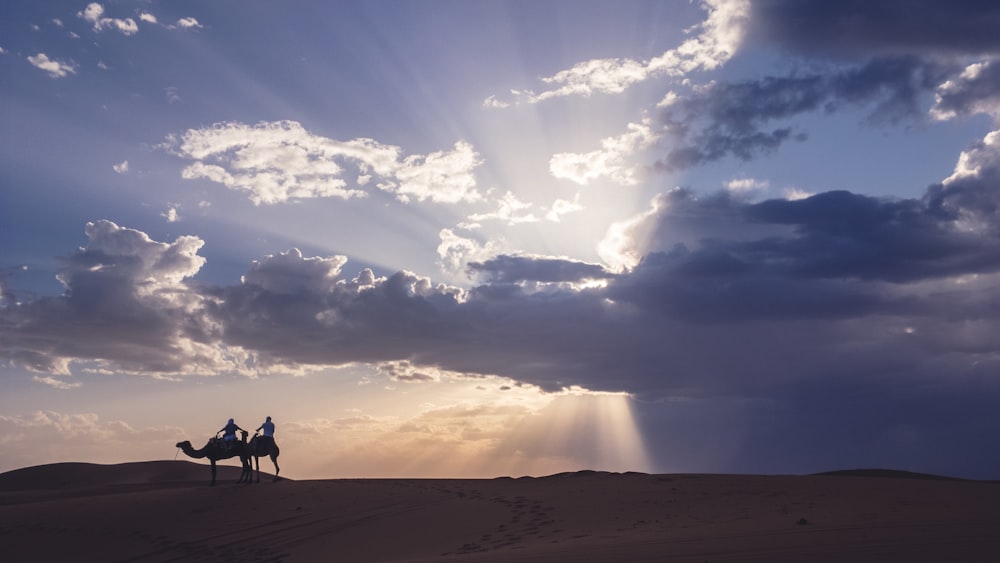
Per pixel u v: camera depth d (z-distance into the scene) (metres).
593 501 32.78
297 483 42.88
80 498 40.09
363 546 28.59
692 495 32.84
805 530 20.48
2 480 61.69
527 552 21.22
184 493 39.66
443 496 37.69
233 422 44.38
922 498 28.00
